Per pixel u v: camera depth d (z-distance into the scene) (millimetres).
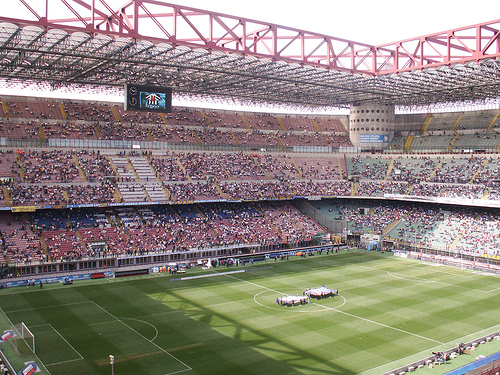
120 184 86625
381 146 120000
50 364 39094
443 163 107000
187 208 92938
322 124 130125
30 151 86250
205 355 41562
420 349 43875
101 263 72375
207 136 110688
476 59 72500
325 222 102812
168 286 65312
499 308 56812
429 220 96812
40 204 74750
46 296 59438
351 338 46344
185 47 65062
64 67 70938
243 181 100562
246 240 87000
